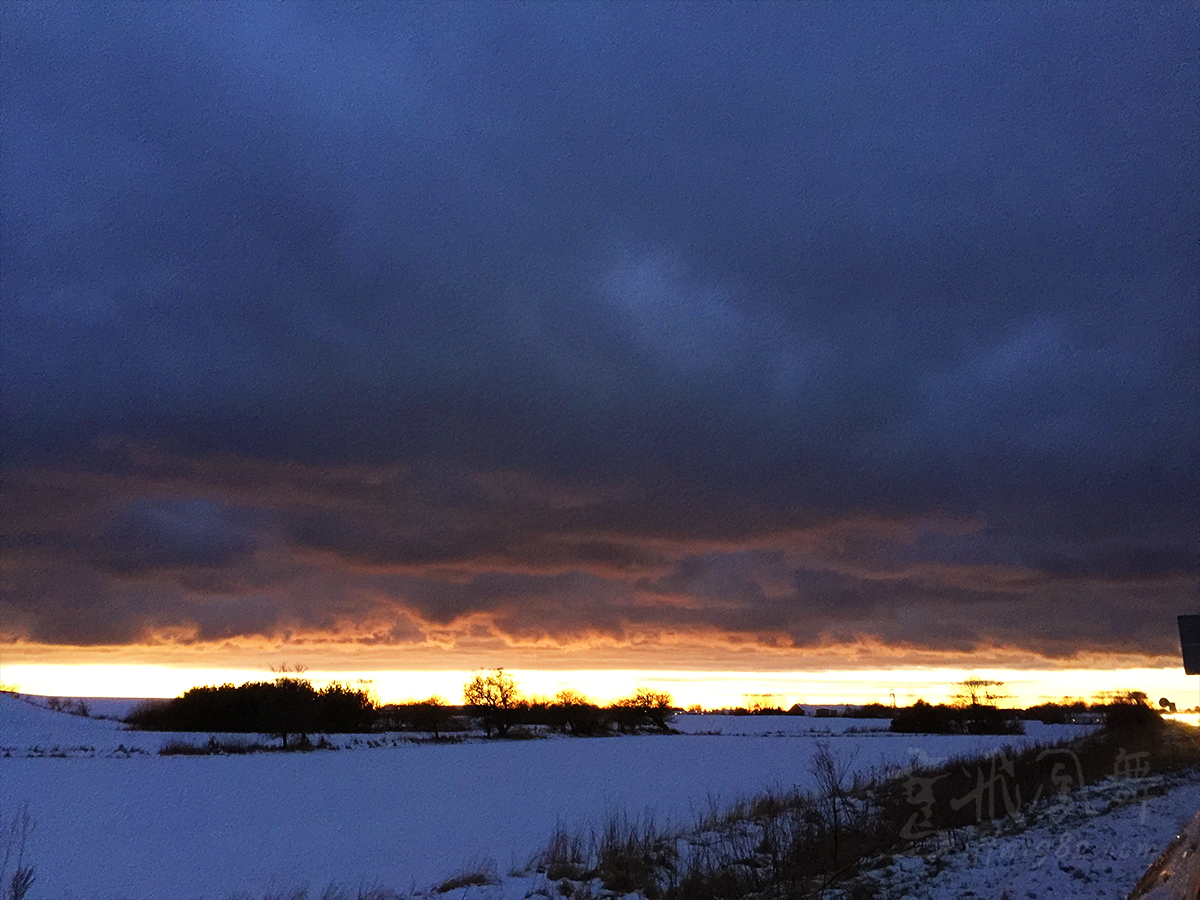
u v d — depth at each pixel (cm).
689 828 2186
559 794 3266
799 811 2198
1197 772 2977
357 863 1955
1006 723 7956
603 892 1511
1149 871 689
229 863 1978
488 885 1580
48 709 7419
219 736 6719
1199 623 1596
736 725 10019
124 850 2158
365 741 6456
